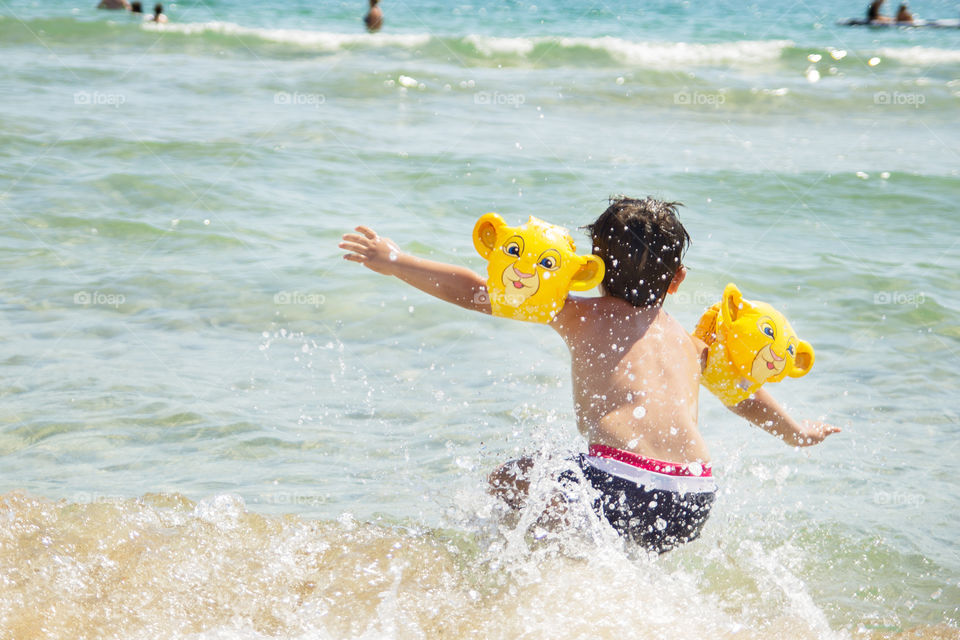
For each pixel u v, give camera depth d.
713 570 3.83
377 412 5.29
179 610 3.24
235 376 5.69
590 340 3.94
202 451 4.76
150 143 10.79
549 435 4.85
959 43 21.91
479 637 3.13
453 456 4.76
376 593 3.42
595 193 9.90
